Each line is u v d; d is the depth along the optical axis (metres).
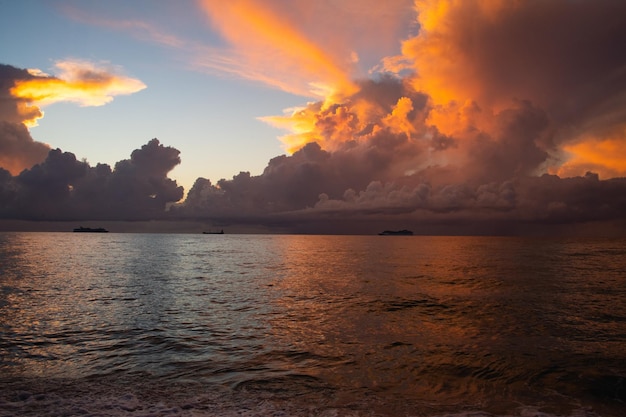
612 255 68.00
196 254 69.19
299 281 32.06
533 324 17.14
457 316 18.78
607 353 12.93
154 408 8.52
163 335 14.88
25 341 13.94
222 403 8.84
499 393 9.66
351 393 9.52
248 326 16.39
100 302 21.75
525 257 63.31
